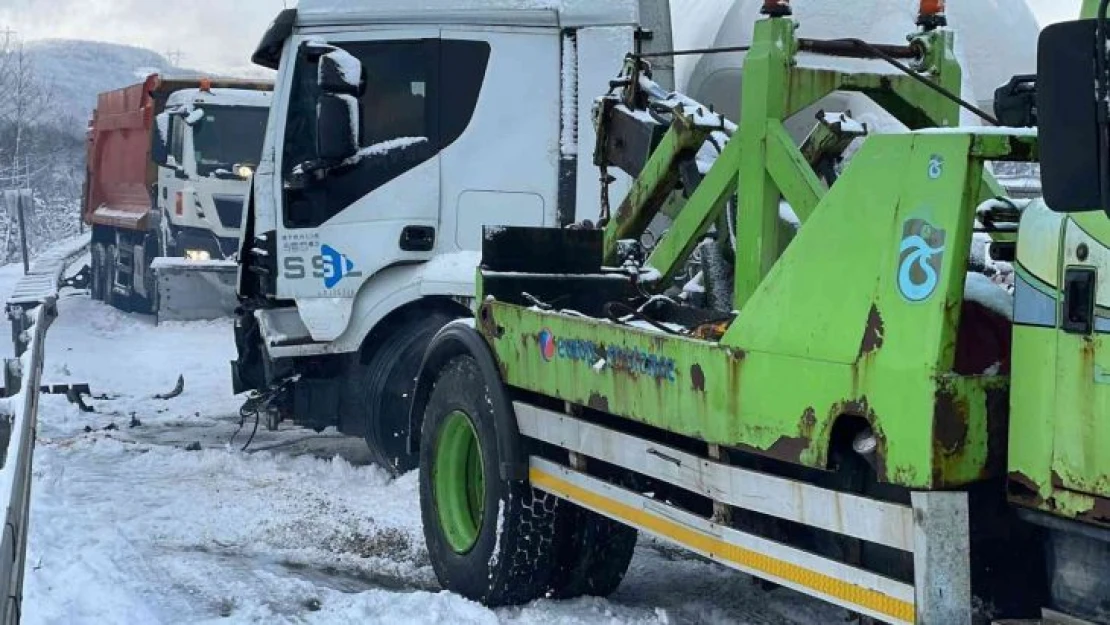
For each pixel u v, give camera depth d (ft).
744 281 16.25
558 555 18.04
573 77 26.84
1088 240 10.02
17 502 14.29
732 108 26.18
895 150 11.75
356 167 26.94
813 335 12.25
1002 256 11.89
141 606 17.83
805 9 24.22
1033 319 10.50
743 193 16.35
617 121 20.85
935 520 10.80
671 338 14.35
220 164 62.59
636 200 19.79
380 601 18.13
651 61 27.07
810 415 12.19
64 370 45.85
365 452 31.22
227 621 17.47
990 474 10.94
